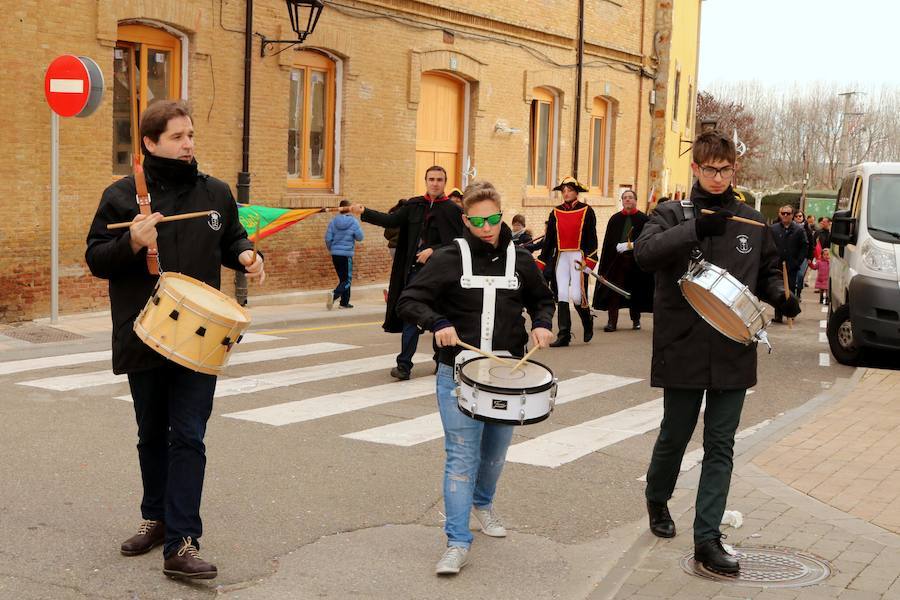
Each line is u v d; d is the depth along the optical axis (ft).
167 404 16.65
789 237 66.39
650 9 94.43
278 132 55.36
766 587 16.14
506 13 72.54
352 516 19.79
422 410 29.37
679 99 108.78
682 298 16.98
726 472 17.01
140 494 20.47
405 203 33.40
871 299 40.91
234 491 21.07
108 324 44.11
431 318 16.42
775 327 56.85
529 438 26.96
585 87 84.69
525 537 19.01
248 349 39.58
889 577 16.60
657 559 17.47
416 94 64.44
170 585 15.94
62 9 43.96
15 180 42.88
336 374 34.63
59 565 16.57
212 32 50.93
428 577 16.80
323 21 57.11
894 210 42.73
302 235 57.57
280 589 16.07
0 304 42.80
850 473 23.18
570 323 44.86
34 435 24.70
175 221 16.01
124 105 48.29
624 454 25.55
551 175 82.33
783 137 317.01
